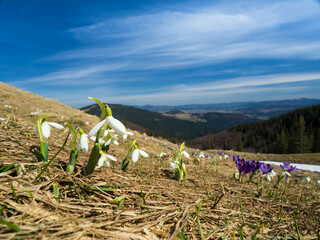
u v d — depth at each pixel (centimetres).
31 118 682
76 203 124
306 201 263
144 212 132
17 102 1002
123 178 207
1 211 92
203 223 140
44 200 110
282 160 1680
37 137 314
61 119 827
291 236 145
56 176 150
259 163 364
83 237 88
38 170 148
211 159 709
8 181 122
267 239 135
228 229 138
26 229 81
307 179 511
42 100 1312
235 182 361
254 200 234
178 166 267
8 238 73
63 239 82
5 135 255
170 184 236
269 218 177
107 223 102
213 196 218
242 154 1845
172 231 116
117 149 510
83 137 162
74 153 165
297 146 7069
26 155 185
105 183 166
